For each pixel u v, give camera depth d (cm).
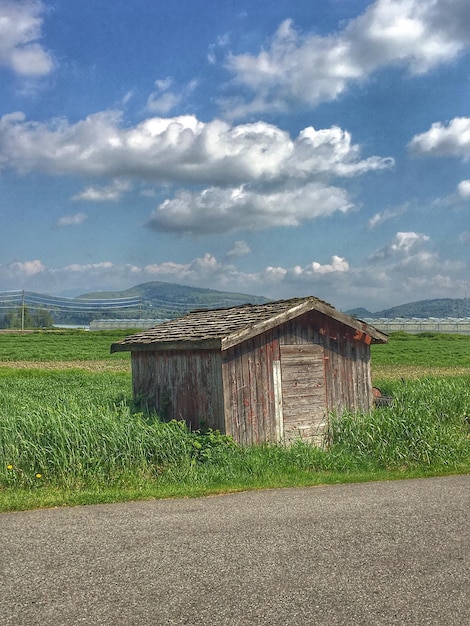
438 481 1126
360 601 574
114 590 597
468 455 1358
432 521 834
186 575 633
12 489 1040
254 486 1066
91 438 1148
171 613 549
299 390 1627
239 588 602
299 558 683
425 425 1381
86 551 705
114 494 981
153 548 716
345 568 654
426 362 4600
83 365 4422
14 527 804
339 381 1709
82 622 532
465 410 1733
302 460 1270
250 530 788
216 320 1747
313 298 1639
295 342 1631
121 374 3481
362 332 1742
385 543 736
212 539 750
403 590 598
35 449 1105
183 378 1634
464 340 7600
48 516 861
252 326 1519
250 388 1539
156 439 1198
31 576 631
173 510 894
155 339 1725
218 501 953
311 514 869
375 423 1398
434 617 544
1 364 4500
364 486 1075
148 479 1114
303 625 528
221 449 1296
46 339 7581
